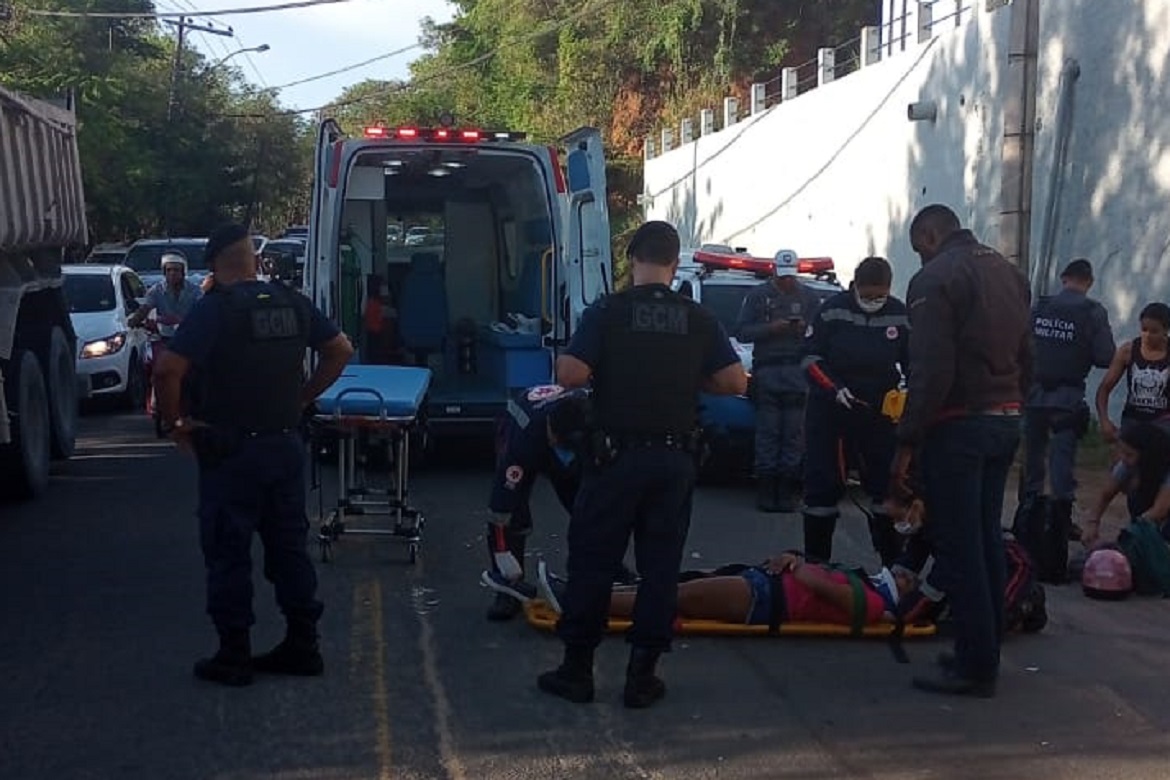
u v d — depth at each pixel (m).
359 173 12.12
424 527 9.77
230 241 6.27
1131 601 8.26
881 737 5.80
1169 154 13.65
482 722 5.92
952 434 6.22
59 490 11.46
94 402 17.34
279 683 6.40
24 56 30.81
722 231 30.73
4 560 8.81
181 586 8.14
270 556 6.45
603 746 5.65
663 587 6.09
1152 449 8.96
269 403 6.23
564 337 11.80
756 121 28.02
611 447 5.98
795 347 10.65
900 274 20.09
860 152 21.83
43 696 6.20
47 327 12.09
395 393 8.72
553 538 9.68
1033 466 10.03
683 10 38.69
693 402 6.09
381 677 6.50
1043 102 15.58
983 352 6.16
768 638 7.19
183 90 42.19
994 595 6.38
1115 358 9.52
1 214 9.88
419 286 13.49
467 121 52.12
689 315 6.04
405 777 5.31
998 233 16.27
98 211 34.09
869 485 7.99
